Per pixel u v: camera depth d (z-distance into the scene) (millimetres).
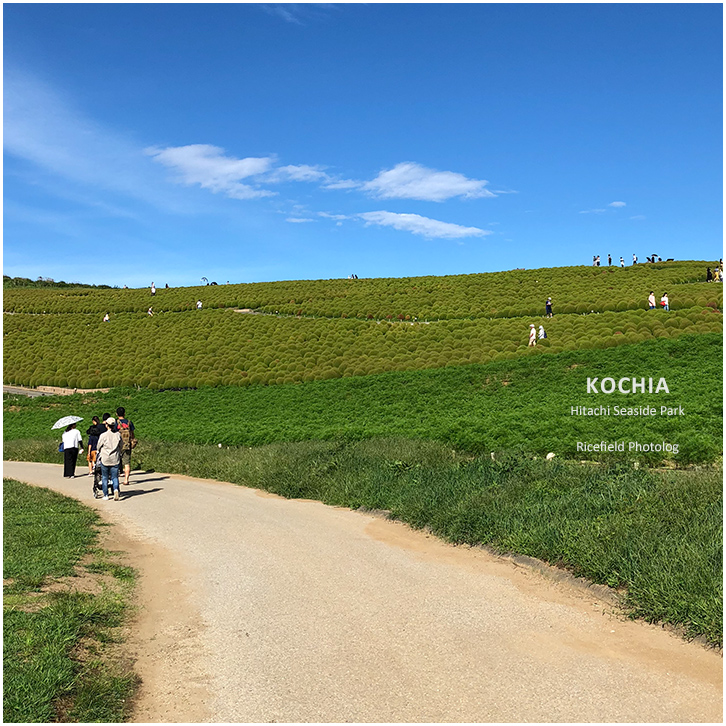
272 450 19516
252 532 10211
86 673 4762
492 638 5504
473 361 35469
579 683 4594
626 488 9508
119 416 17500
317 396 34438
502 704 4305
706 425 17719
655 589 5848
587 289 57562
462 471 12477
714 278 55125
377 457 15539
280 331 54531
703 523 7254
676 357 28156
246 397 37719
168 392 43250
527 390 27750
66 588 6793
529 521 8555
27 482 18641
